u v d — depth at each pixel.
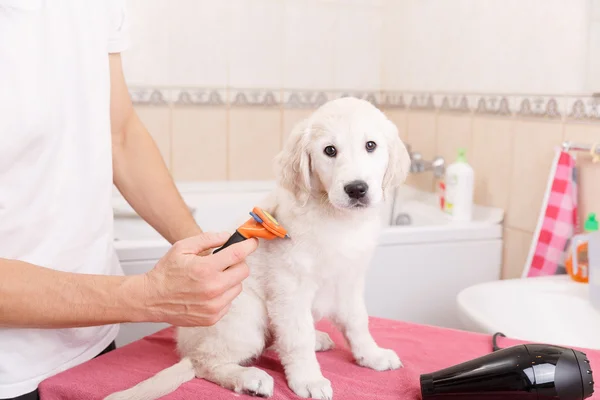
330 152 1.11
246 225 0.96
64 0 1.04
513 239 2.24
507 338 1.19
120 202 2.52
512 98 2.22
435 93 2.69
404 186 2.77
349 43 3.05
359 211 1.09
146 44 2.73
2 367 0.99
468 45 2.45
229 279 0.90
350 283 1.10
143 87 2.76
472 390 0.89
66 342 1.08
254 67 2.90
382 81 3.12
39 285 0.88
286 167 1.14
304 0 2.94
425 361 1.09
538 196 2.12
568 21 1.96
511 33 2.21
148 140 1.30
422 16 2.76
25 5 0.97
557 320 1.67
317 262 1.05
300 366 1.02
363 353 1.09
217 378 1.03
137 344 1.20
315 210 1.07
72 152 1.07
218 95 2.86
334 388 1.00
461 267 2.25
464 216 2.33
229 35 2.84
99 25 1.10
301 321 1.05
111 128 1.24
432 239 2.19
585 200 1.94
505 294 1.72
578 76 1.93
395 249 2.15
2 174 0.98
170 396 0.97
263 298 1.08
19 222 1.00
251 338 1.08
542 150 2.09
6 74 0.95
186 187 2.84
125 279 0.91
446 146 2.63
